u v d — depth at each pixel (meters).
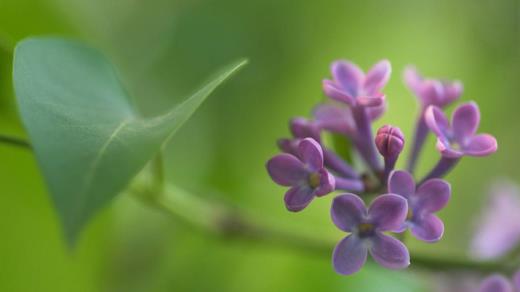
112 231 0.43
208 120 0.45
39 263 0.42
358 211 0.31
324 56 0.47
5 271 0.41
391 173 0.32
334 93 0.33
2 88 0.36
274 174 0.31
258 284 0.44
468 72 0.51
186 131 0.45
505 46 0.51
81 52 0.33
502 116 0.52
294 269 0.43
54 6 0.41
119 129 0.30
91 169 0.29
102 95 0.33
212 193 0.41
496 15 0.51
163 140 0.29
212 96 0.45
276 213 0.44
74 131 0.30
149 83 0.46
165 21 0.47
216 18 0.46
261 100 0.45
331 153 0.35
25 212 0.41
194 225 0.40
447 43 0.50
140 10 0.47
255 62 0.46
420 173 0.46
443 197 0.32
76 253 0.42
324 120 0.35
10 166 0.41
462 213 0.51
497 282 0.35
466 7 0.51
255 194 0.44
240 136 0.45
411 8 0.49
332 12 0.47
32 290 0.42
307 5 0.46
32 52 0.32
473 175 0.52
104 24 0.47
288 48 0.46
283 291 0.43
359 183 0.34
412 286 0.40
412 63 0.49
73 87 0.32
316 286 0.43
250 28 0.46
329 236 0.40
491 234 0.42
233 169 0.45
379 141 0.33
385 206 0.31
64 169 0.29
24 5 0.41
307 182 0.31
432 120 0.33
